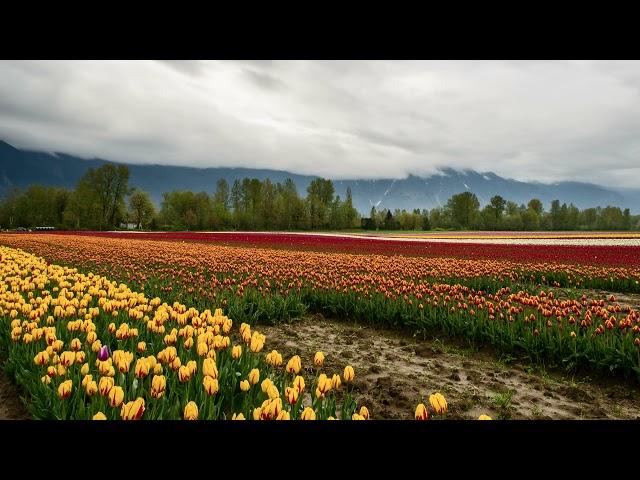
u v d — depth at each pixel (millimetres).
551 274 18156
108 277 14141
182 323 6590
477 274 16031
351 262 19750
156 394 4047
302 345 8789
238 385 5109
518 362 7805
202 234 59094
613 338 7160
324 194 117438
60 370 4660
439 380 6930
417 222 116062
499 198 116875
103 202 90812
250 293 11180
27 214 90562
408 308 10086
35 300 8172
